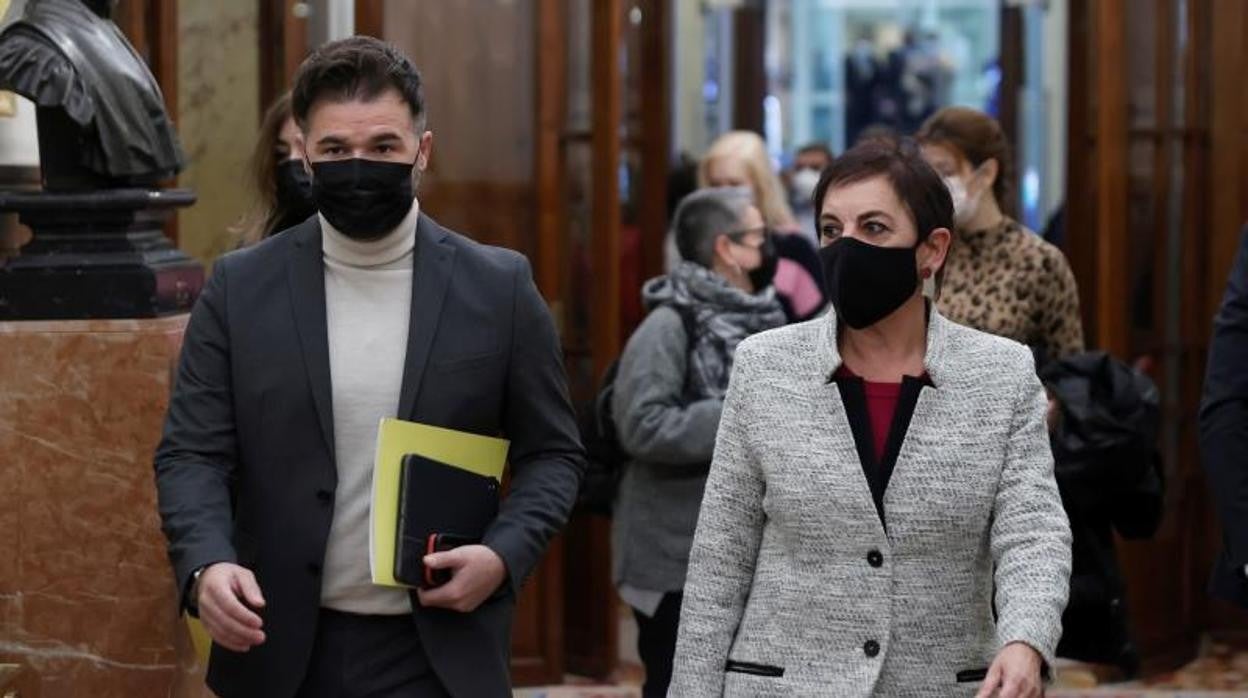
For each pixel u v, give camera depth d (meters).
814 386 6.59
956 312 10.67
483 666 6.69
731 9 26.62
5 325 8.75
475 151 14.69
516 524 6.72
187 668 8.98
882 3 40.28
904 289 6.54
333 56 6.61
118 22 12.39
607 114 14.63
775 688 6.46
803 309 15.24
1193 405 15.40
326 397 6.62
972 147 10.63
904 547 6.45
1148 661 14.88
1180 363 15.25
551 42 14.71
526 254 14.90
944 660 6.43
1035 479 6.47
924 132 10.75
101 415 8.77
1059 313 10.77
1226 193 15.36
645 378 10.05
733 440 6.71
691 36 27.28
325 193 6.56
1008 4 22.12
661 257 17.08
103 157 8.80
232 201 13.98
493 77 14.72
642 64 16.94
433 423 6.69
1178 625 15.27
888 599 6.41
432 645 6.61
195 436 6.68
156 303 8.83
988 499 6.48
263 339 6.68
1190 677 14.95
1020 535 6.40
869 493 6.45
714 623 6.62
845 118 40.12
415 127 6.66
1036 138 27.80
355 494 6.64
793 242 15.40
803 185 22.84
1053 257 10.71
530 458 6.96
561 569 14.88
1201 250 15.34
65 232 8.85
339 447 6.66
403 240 6.77
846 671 6.40
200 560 6.34
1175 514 15.16
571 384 14.95
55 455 8.77
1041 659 6.19
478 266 6.88
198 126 13.91
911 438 6.50
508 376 6.88
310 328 6.68
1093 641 10.06
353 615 6.64
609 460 10.65
